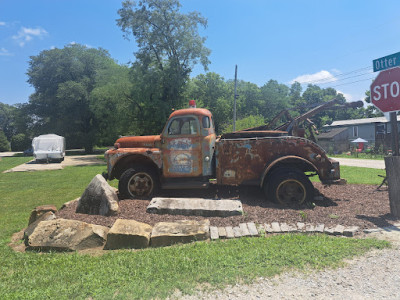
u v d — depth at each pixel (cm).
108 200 542
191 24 2884
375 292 280
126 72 3500
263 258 355
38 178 1491
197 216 528
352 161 2122
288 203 594
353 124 3678
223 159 640
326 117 5031
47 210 566
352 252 369
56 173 1727
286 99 6900
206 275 315
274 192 596
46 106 4662
